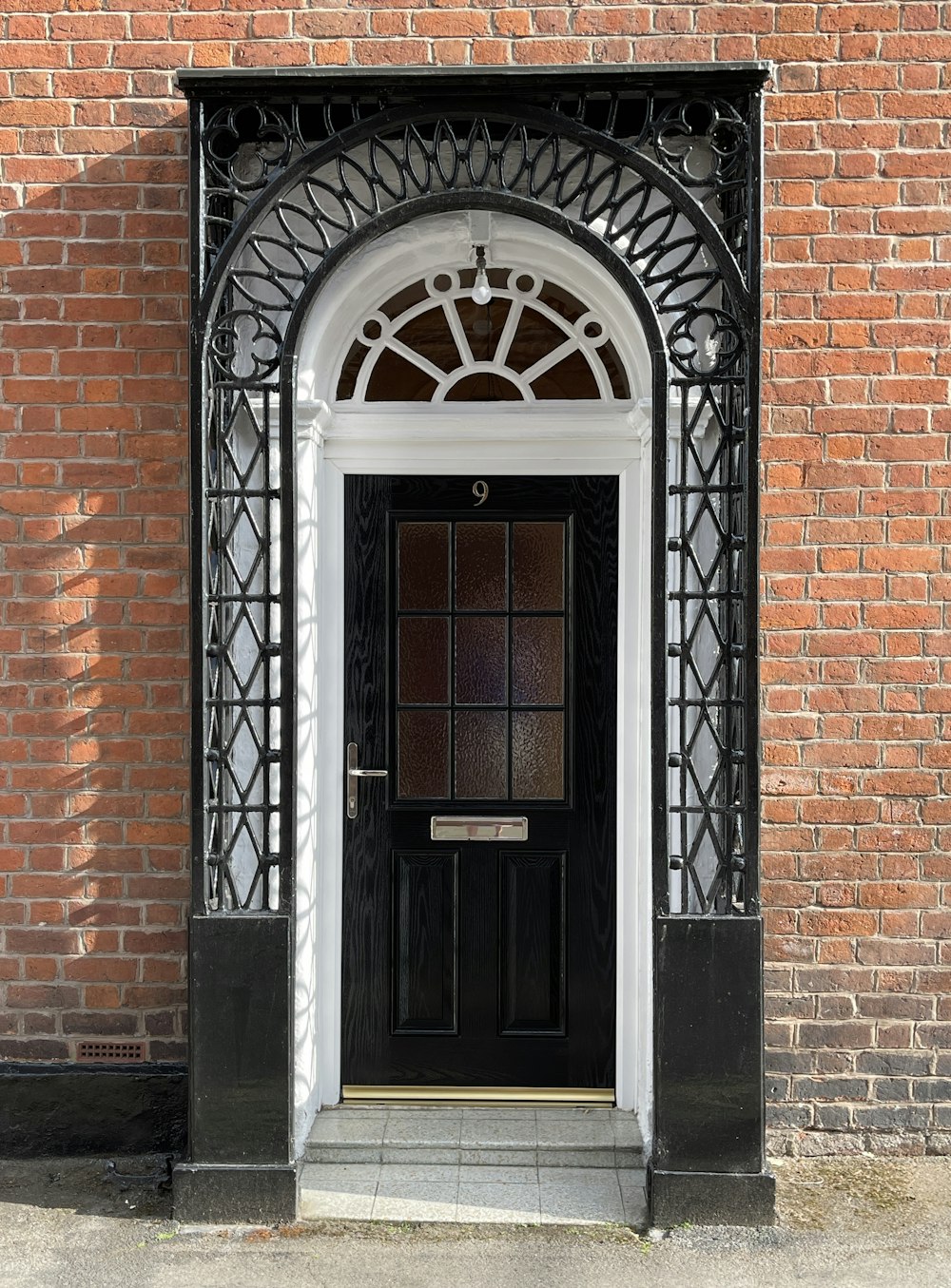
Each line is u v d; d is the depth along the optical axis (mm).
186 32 3816
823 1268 3264
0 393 3867
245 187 3465
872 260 3812
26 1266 3271
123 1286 3180
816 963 3887
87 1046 3904
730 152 3432
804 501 3848
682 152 3418
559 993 4133
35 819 3898
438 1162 3836
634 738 4047
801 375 3838
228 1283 3197
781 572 3857
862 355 3826
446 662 4129
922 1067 3883
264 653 3527
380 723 4125
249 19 3811
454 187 3432
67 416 3865
